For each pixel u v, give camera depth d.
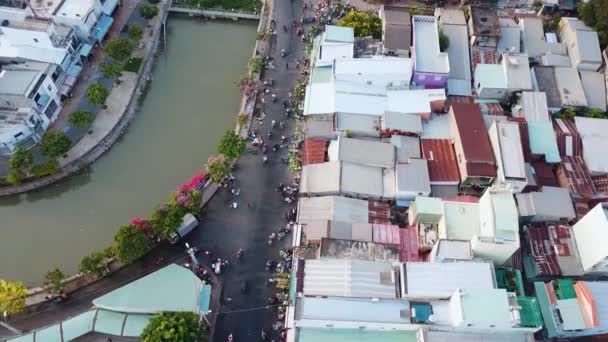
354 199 74.12
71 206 80.00
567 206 72.12
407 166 75.38
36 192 80.31
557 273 67.88
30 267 72.94
